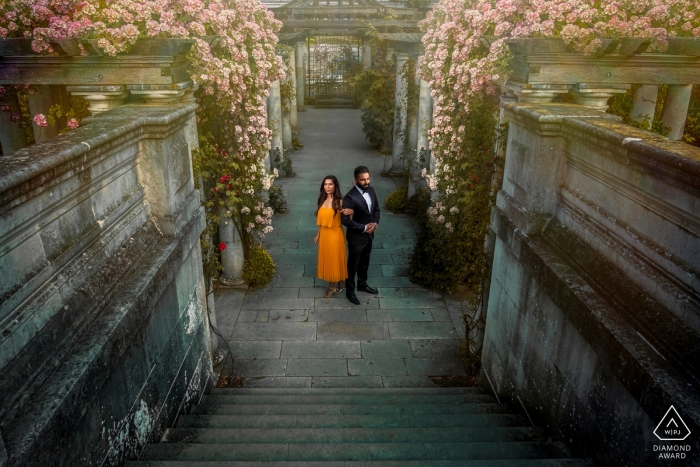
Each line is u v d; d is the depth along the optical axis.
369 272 7.39
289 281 7.11
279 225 9.05
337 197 6.27
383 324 6.11
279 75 6.41
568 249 3.15
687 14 3.86
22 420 1.87
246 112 6.07
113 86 3.89
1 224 1.86
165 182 3.53
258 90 6.06
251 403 4.39
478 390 4.83
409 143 10.11
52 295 2.22
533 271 3.35
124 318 2.59
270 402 4.40
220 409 4.07
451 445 3.11
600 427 2.55
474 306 5.98
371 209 6.46
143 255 3.24
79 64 3.84
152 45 3.78
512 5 4.27
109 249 2.89
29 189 2.01
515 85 4.07
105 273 2.75
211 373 4.83
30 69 3.86
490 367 4.60
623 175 2.64
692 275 2.09
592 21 3.81
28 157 2.13
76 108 4.67
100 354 2.31
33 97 4.58
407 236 8.64
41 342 2.10
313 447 3.12
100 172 2.78
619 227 2.70
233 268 6.79
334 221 6.32
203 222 4.44
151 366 3.15
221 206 6.12
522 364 3.72
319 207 6.34
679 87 4.68
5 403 1.82
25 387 1.95
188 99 4.49
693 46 3.72
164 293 3.39
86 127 2.93
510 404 4.02
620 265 2.64
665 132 4.76
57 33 3.74
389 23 12.40
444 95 5.99
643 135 2.60
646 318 2.29
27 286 2.04
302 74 20.02
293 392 4.75
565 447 2.98
